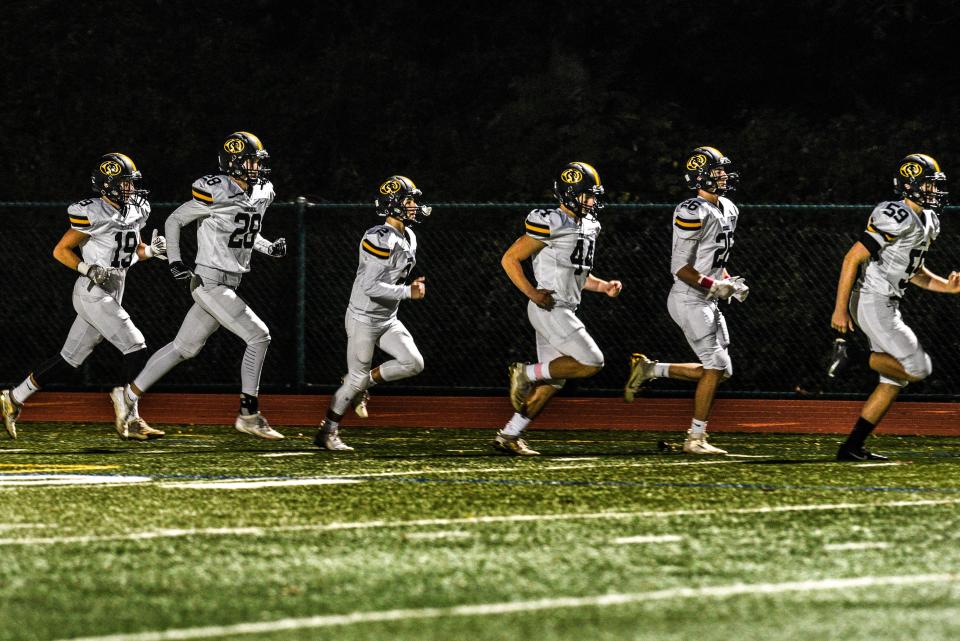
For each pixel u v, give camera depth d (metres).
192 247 36.28
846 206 29.92
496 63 47.88
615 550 13.28
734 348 35.16
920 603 11.01
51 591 11.52
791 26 46.41
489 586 11.66
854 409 30.11
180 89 47.62
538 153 43.66
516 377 21.84
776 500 16.66
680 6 45.69
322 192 45.88
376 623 10.41
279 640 9.95
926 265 33.94
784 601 11.07
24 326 36.94
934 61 46.28
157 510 15.80
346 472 19.55
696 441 22.34
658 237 35.38
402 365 22.42
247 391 23.94
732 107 47.59
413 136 46.12
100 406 30.83
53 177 44.81
